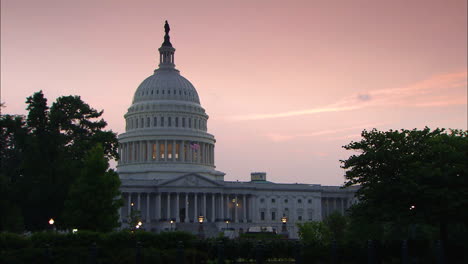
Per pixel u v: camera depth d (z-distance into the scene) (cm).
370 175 6575
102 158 9338
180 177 19100
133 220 13650
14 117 11406
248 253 5372
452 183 6081
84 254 4928
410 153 6462
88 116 12425
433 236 7412
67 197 10638
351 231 9462
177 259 4578
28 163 10812
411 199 6147
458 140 6788
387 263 5356
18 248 4981
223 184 19750
